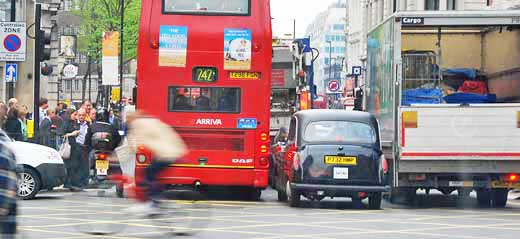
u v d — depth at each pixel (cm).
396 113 2394
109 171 2180
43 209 2233
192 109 2534
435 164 2384
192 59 2527
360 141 2384
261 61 2534
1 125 2461
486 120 2388
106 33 5528
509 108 2381
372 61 2831
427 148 2378
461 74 2794
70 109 2975
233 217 2147
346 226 1972
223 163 2539
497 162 2392
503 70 2730
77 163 2914
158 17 2528
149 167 1780
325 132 2400
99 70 8738
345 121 2422
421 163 2383
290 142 2475
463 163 2391
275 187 2966
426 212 2369
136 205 1773
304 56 3956
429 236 1802
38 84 3091
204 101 2538
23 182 2519
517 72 2662
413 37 2809
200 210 1847
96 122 2848
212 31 2528
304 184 2353
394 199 2662
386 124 2509
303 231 1858
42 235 1734
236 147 2547
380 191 2359
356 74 6469
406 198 2642
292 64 4047
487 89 2800
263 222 2033
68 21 8400
